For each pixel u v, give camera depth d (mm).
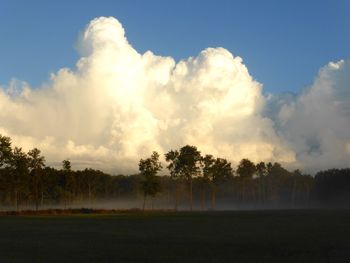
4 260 30469
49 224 70312
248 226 62031
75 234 51125
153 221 78438
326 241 40719
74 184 188375
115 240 43688
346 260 29391
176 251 34469
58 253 33938
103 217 96438
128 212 132125
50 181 165375
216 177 169500
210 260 29688
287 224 65312
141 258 30875
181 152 159875
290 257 30828
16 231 56125
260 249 35281
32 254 33500
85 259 30688
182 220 81250
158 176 144250
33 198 166250
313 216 91750
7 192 154375
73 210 124438
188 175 161000
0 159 120375
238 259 30016
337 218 82062
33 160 129250
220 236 47062
